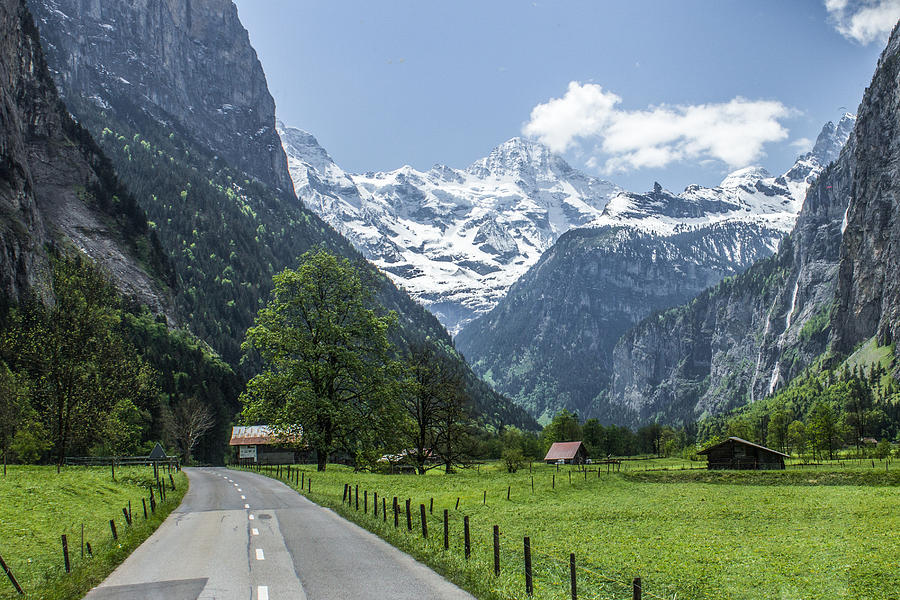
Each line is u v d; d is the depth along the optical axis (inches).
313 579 847.7
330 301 2679.6
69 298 2837.1
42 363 2807.6
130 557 1024.2
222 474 3147.1
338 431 2635.3
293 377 2554.1
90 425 2908.5
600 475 3486.7
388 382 2711.6
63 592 800.3
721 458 4079.7
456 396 3415.4
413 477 2913.4
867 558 1203.9
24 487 1616.6
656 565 1131.3
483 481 2822.3
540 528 1551.4
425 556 966.4
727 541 1396.4
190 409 5226.4
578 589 886.4
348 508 1542.8
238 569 912.9
